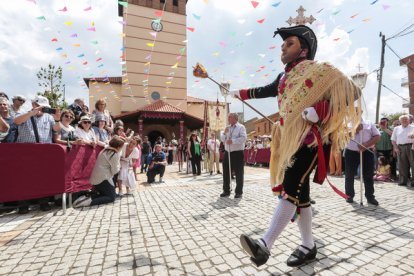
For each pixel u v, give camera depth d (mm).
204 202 4914
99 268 2205
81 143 4957
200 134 25703
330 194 5387
